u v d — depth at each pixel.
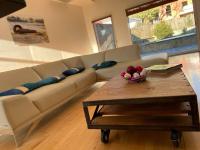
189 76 2.88
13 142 1.91
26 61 3.85
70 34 5.50
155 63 3.02
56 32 4.92
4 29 3.48
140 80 1.68
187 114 1.41
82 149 1.50
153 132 1.55
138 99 1.27
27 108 1.88
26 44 3.90
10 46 3.56
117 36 6.24
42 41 4.36
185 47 5.84
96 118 1.59
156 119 1.41
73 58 4.02
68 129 1.93
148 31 6.05
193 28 5.57
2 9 1.45
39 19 4.39
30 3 4.20
